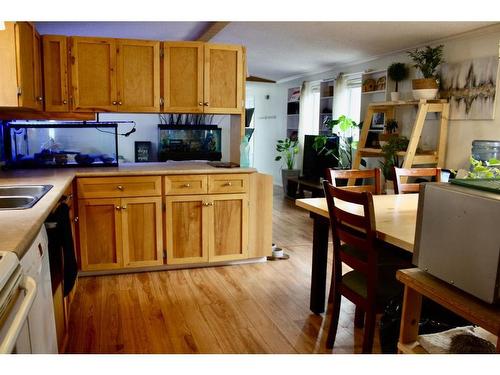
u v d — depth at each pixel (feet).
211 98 12.06
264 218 12.27
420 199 3.95
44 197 7.47
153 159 18.62
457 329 4.50
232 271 11.73
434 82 13.82
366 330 6.79
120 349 7.61
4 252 4.21
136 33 16.26
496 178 4.02
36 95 10.29
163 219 11.36
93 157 11.89
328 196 7.19
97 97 11.28
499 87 12.51
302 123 24.59
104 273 11.32
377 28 14.24
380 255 8.06
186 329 8.39
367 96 18.56
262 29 16.39
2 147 11.19
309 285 10.77
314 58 20.53
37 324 4.96
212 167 12.05
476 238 3.32
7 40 8.71
